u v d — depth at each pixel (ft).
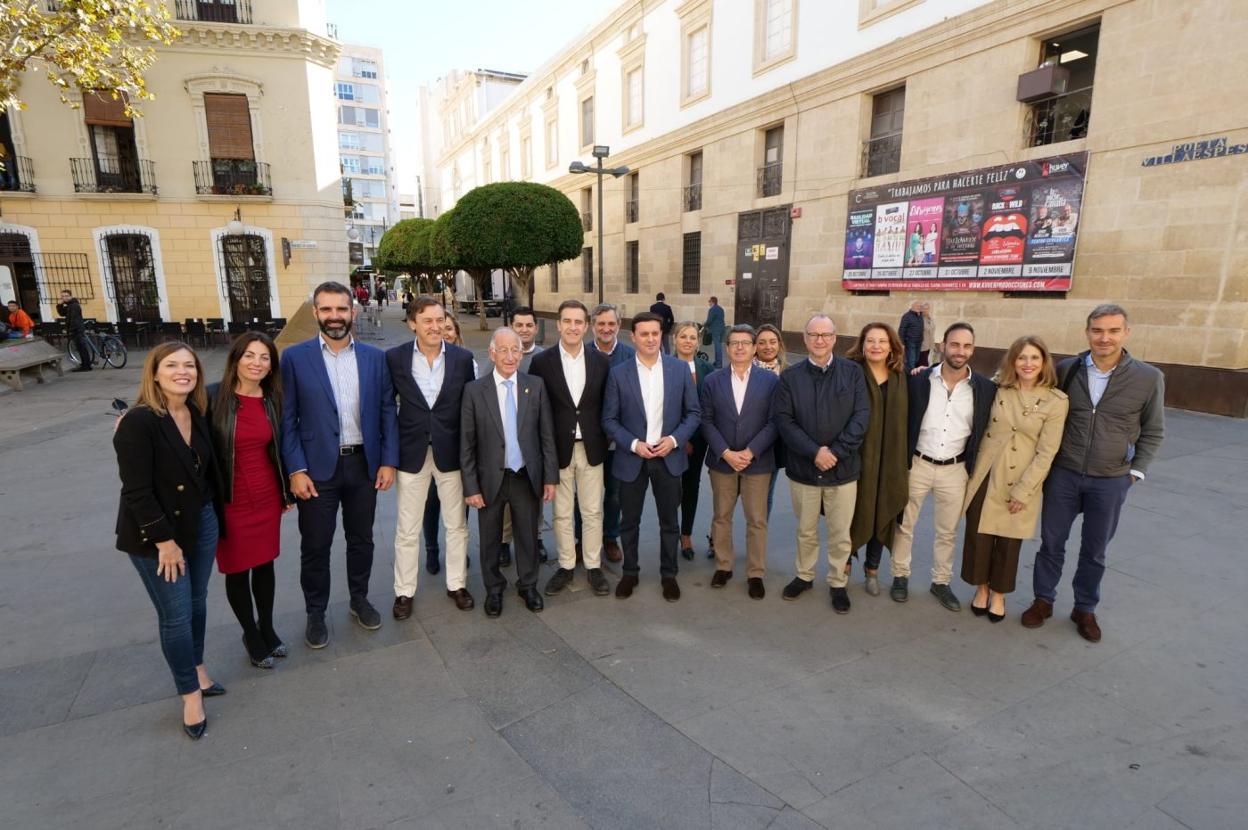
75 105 34.40
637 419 12.16
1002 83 35.29
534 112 97.81
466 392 11.40
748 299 56.39
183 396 8.31
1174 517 15.79
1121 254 30.68
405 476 11.41
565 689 9.55
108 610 11.80
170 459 8.13
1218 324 27.35
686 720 8.80
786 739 8.41
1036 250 34.04
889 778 7.70
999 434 10.91
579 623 11.53
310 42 55.67
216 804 7.33
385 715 8.96
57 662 10.13
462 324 86.02
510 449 11.57
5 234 51.93
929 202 39.42
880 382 11.78
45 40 29.81
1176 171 28.50
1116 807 7.21
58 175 52.49
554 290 96.37
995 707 9.00
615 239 78.64
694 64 62.03
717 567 13.03
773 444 12.55
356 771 7.87
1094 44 32.50
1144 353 29.71
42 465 21.25
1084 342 32.07
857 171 45.11
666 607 12.14
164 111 53.52
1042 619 11.26
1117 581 12.66
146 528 7.80
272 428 9.68
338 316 10.53
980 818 7.08
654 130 68.44
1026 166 34.17
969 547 11.51
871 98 44.50
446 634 11.17
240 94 54.85
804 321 49.75
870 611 11.93
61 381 38.81
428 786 7.63
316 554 10.72
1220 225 27.27
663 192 67.97
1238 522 15.47
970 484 11.40
